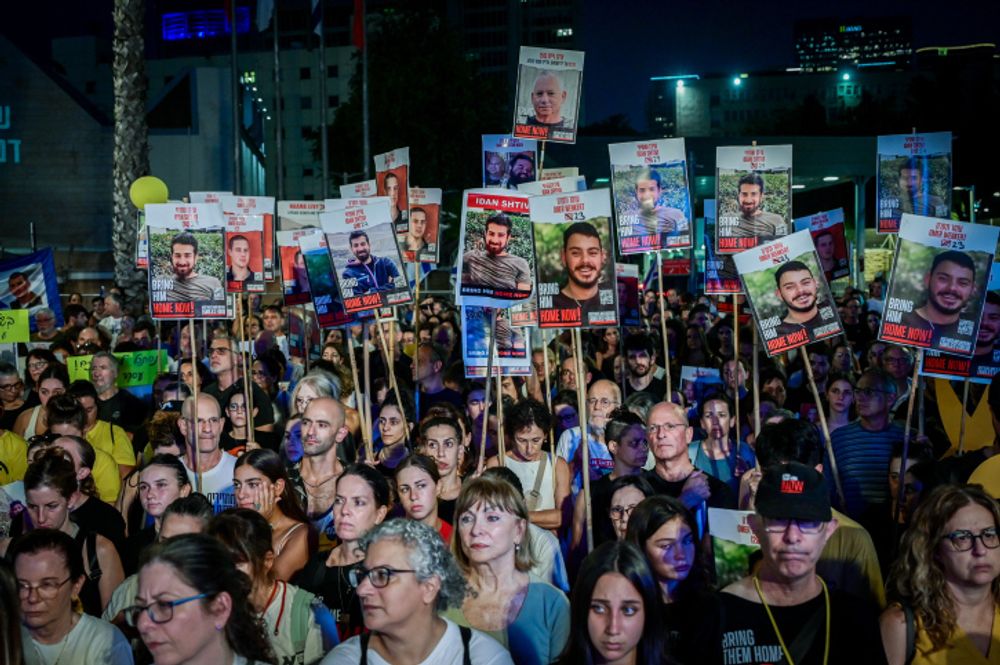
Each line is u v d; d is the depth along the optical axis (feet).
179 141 144.66
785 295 25.40
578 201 23.53
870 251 127.13
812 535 14.82
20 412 34.81
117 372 36.35
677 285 110.42
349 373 36.14
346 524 18.76
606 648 14.56
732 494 22.65
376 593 13.73
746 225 30.63
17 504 21.50
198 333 51.47
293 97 353.31
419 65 157.17
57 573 15.72
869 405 26.58
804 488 14.90
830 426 30.45
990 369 26.30
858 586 18.31
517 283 24.76
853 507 26.22
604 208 23.49
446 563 14.14
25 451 28.81
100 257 131.03
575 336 23.16
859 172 112.37
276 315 55.21
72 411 26.68
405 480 19.90
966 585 15.01
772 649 14.88
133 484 25.61
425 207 41.98
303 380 28.96
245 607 13.53
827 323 25.25
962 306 23.20
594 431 28.45
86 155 143.64
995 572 14.83
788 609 15.11
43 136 143.13
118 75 79.15
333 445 24.13
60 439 22.79
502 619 17.17
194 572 12.94
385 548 13.87
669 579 17.31
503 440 25.46
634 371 37.27
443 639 14.37
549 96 35.88
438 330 49.88
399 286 29.55
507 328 29.84
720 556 17.38
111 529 22.20
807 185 125.49
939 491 15.30
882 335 23.44
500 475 19.10
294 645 17.33
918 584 15.10
